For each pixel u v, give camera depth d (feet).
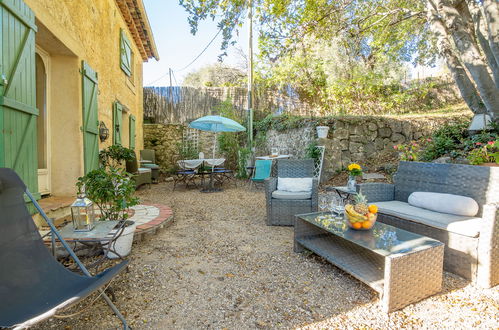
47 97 12.39
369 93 30.89
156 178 25.86
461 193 8.66
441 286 6.55
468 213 7.89
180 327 5.46
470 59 15.44
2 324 4.09
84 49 13.57
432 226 7.77
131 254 8.94
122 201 9.05
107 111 17.46
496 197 7.76
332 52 30.83
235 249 9.40
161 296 6.53
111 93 18.37
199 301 6.33
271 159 21.48
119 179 9.07
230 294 6.61
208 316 5.80
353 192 12.10
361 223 7.55
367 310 5.93
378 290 6.00
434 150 19.06
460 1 15.76
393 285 5.78
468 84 17.56
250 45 28.81
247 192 20.92
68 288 5.12
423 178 9.91
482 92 15.64
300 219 9.05
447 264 7.46
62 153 12.64
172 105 33.01
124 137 22.88
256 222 12.80
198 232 11.26
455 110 28.14
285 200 12.09
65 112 12.63
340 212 8.54
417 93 30.96
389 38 25.53
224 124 21.48
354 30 23.45
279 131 26.89
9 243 5.09
